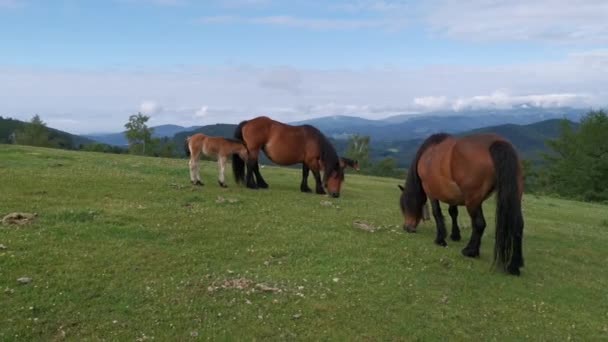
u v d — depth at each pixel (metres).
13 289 6.50
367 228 11.18
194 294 6.80
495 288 7.97
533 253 10.70
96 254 7.99
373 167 76.25
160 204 11.84
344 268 8.27
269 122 15.15
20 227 9.01
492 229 12.84
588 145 48.38
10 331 5.57
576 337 6.62
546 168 53.28
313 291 7.17
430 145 9.84
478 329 6.58
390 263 8.75
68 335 5.64
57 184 13.19
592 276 9.42
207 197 13.20
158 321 6.04
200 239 9.32
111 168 17.67
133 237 9.07
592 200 44.81
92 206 11.09
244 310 6.44
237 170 15.53
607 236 14.31
